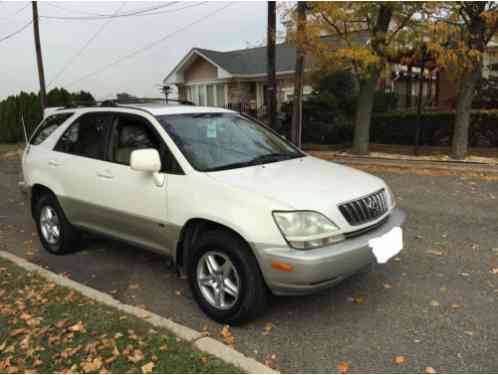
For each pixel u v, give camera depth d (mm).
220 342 3379
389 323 3660
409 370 3047
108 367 3016
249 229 3373
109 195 4527
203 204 3684
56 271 5047
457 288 4246
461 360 3137
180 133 4254
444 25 10781
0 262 5117
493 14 10641
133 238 4500
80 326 3508
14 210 8211
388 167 11492
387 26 12117
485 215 6680
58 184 5172
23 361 3133
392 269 4738
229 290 3641
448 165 11273
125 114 4641
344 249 3318
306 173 4000
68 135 5254
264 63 24938
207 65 26219
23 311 3846
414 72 20828
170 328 3484
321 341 3434
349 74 17609
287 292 3346
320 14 11758
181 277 4312
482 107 17062
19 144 23688
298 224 3295
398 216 4055
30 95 24594
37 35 21672
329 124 16484
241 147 4484
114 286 4594
